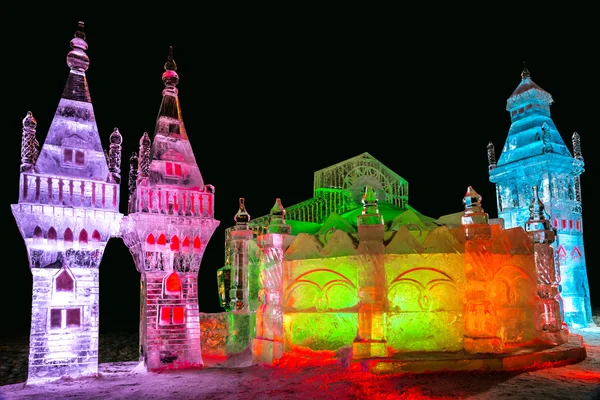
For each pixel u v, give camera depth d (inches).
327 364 522.9
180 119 619.8
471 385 425.4
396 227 618.2
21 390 466.3
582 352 537.0
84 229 531.2
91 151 550.3
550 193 943.7
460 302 536.7
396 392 406.9
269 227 586.9
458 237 558.6
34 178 514.0
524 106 1031.0
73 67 565.3
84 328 518.3
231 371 530.3
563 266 933.8
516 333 557.9
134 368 559.8
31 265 504.1
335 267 562.6
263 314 575.2
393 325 526.0
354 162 858.8
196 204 595.5
